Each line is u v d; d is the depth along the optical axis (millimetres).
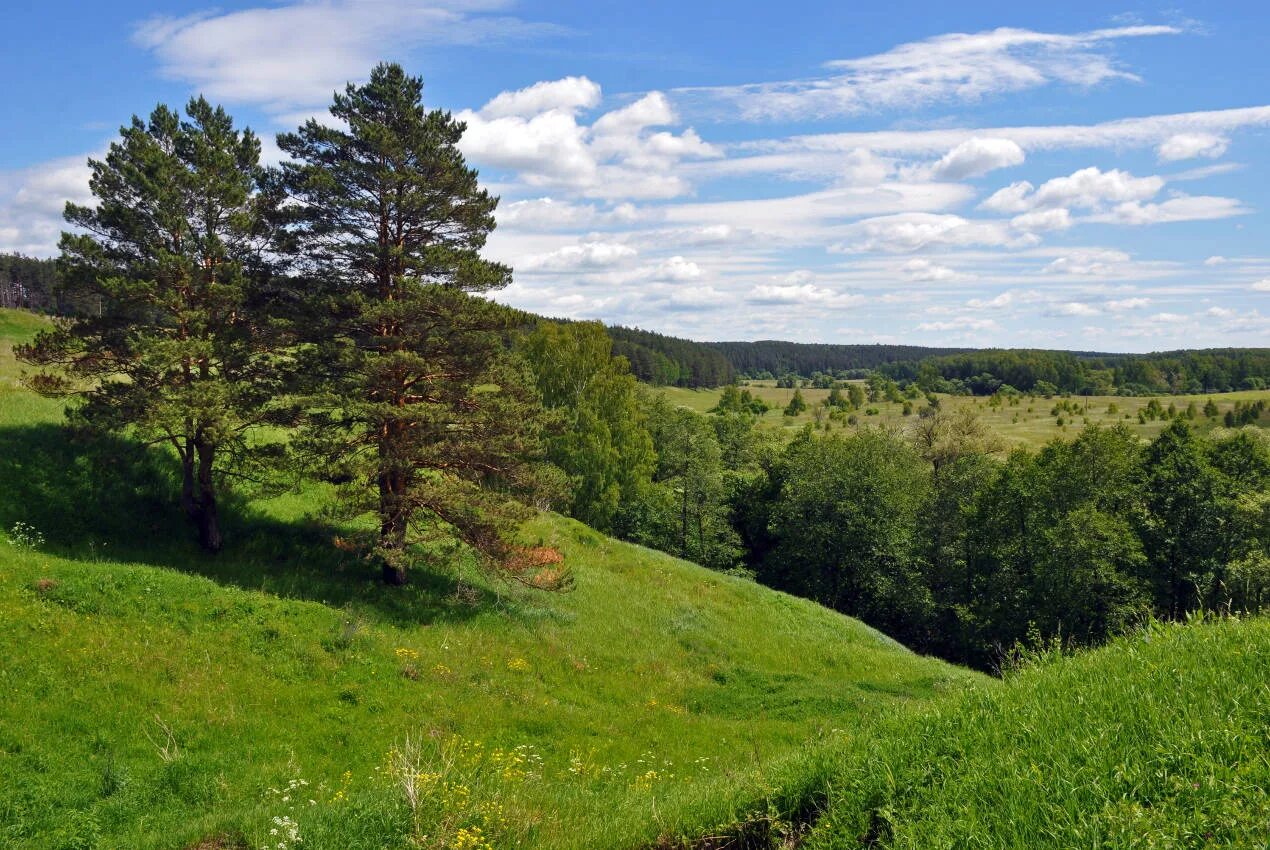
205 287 20125
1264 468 44562
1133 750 4922
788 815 6445
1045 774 5016
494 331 22719
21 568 16797
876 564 50312
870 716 8164
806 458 55062
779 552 55219
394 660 18312
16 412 23234
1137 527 42969
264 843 7879
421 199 21188
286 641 17359
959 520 49781
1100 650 7578
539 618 24234
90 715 13289
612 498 50719
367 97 21828
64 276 19766
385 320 21031
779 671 25016
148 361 18266
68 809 10680
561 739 16719
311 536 24172
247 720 14398
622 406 54125
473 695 18000
